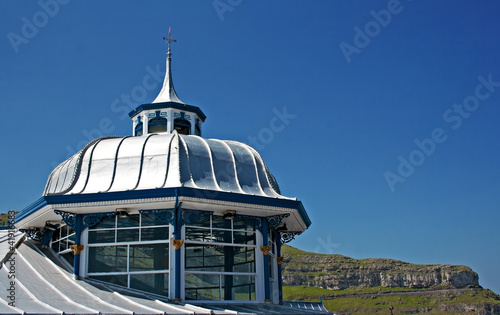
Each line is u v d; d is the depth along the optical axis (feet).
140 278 69.00
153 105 93.56
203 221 72.43
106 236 71.61
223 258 72.74
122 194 67.87
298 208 77.61
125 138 78.48
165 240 69.10
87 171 73.87
